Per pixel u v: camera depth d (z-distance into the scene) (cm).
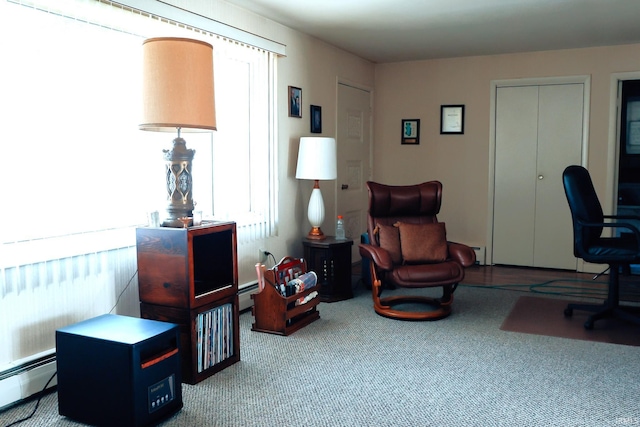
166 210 276
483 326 360
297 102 454
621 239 380
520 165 565
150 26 303
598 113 530
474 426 221
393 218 425
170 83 251
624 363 292
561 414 232
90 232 274
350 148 567
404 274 361
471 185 586
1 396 235
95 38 271
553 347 318
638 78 515
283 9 388
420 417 229
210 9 347
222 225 283
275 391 257
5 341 237
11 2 231
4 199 233
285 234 446
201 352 270
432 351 311
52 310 257
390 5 381
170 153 271
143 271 273
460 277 369
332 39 490
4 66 231
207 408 239
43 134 248
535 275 529
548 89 548
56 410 239
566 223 550
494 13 405
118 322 243
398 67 608
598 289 468
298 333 345
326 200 513
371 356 303
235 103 375
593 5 386
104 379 219
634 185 531
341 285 428
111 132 283
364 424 223
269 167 418
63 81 256
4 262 233
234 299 292
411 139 608
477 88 575
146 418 220
